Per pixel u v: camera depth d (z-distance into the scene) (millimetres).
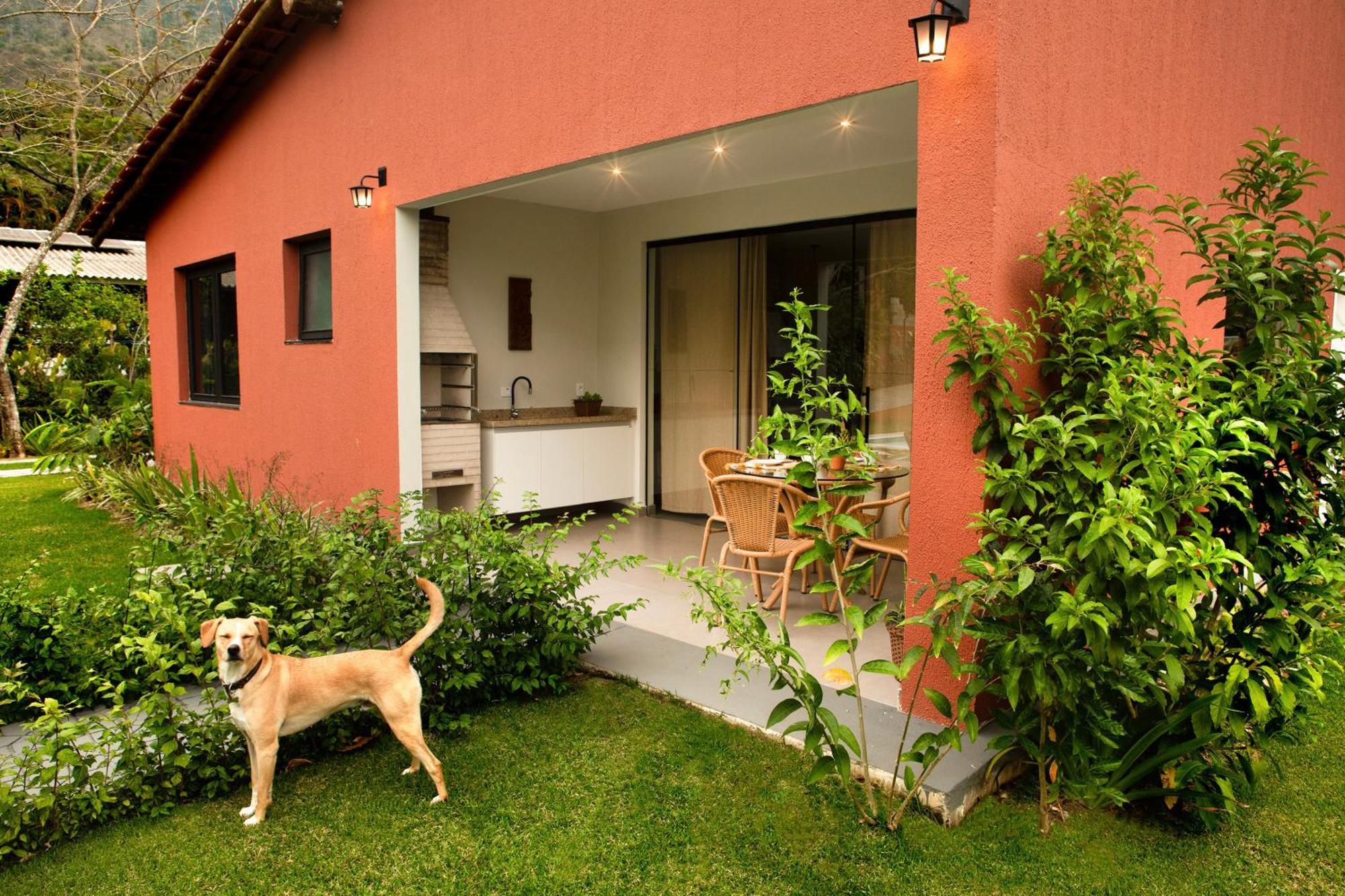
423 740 3084
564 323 8133
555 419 7562
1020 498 2988
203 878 2631
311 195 6836
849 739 2779
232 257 8375
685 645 4465
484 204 7465
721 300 7281
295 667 2973
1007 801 3062
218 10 15836
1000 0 3113
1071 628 2439
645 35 4379
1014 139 3229
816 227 6523
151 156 8414
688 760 3291
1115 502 2406
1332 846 2828
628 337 8039
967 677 3301
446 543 3900
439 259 7086
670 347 7758
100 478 9164
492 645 3773
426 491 7156
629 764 3262
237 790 3139
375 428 6305
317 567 3971
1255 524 3035
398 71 5910
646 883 2596
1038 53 3320
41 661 3816
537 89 4984
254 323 7777
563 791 3086
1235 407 2885
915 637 3447
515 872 2643
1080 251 3271
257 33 6637
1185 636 2729
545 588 3938
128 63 14812
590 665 4176
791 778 3146
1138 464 2664
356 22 6223
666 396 7848
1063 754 2787
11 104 15133
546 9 4883
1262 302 3367
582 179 6539
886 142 5246
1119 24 3844
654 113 4371
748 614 2760
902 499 4926
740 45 3971
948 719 3389
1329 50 6066
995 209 3170
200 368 9367
